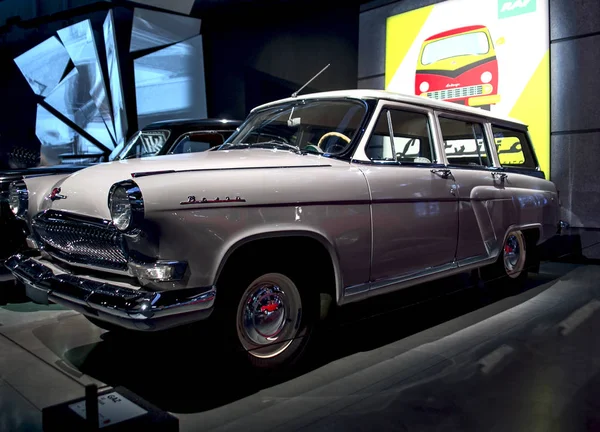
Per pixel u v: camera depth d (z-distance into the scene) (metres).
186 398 2.56
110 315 2.36
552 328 3.63
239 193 2.49
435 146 3.69
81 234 2.63
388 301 4.43
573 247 6.26
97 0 10.51
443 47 7.05
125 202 2.36
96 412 1.87
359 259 2.97
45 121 12.26
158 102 10.51
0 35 13.12
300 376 2.82
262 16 9.26
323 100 3.57
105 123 11.15
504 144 4.70
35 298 2.83
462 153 4.25
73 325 3.74
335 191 2.84
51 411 2.00
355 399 2.52
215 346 2.54
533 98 6.37
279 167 2.75
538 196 4.71
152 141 5.46
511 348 3.22
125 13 10.60
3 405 2.40
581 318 3.87
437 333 3.56
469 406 2.43
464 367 2.92
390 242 3.15
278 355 2.78
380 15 7.71
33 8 12.27
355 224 2.94
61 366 2.94
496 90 6.63
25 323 3.79
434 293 4.66
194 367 2.73
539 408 2.41
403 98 3.53
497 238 4.12
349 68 8.23
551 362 2.98
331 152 3.21
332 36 8.41
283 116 3.76
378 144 3.62
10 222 3.78
